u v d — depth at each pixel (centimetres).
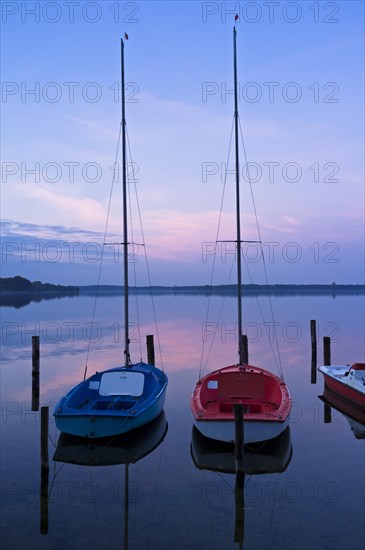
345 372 1792
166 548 803
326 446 1294
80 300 12531
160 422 1491
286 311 6588
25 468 1152
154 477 1101
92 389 1514
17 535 847
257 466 1155
